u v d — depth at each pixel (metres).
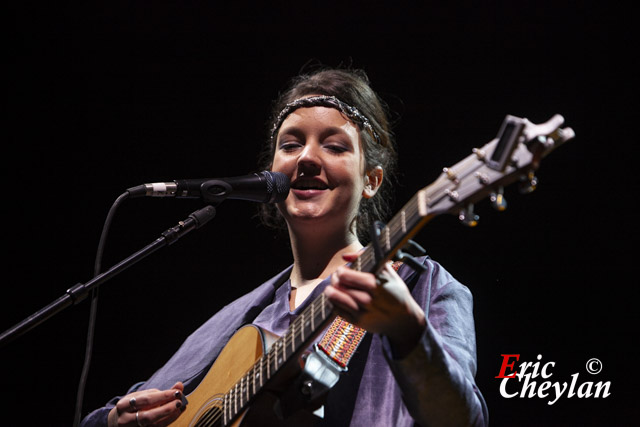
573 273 6.88
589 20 7.04
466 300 3.32
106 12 8.01
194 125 7.93
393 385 3.09
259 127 7.81
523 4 7.25
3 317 7.54
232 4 7.91
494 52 7.29
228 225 7.58
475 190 2.34
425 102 7.33
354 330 3.15
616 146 6.91
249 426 3.04
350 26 7.65
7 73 7.93
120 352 7.39
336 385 3.13
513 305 6.89
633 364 6.63
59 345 7.42
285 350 2.90
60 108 7.98
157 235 7.65
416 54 7.45
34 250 7.74
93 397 7.29
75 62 8.02
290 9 7.79
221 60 7.94
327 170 3.63
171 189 3.53
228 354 3.46
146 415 3.33
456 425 2.65
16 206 7.78
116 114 7.98
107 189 7.87
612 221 6.87
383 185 4.28
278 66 7.83
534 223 7.00
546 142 2.22
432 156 7.20
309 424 2.94
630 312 6.73
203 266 7.52
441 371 2.55
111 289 7.53
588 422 6.55
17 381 7.34
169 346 7.34
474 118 7.22
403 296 2.44
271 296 3.88
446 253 7.04
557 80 7.09
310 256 3.73
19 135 7.91
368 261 2.55
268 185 3.62
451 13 7.43
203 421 3.24
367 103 3.96
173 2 7.98
